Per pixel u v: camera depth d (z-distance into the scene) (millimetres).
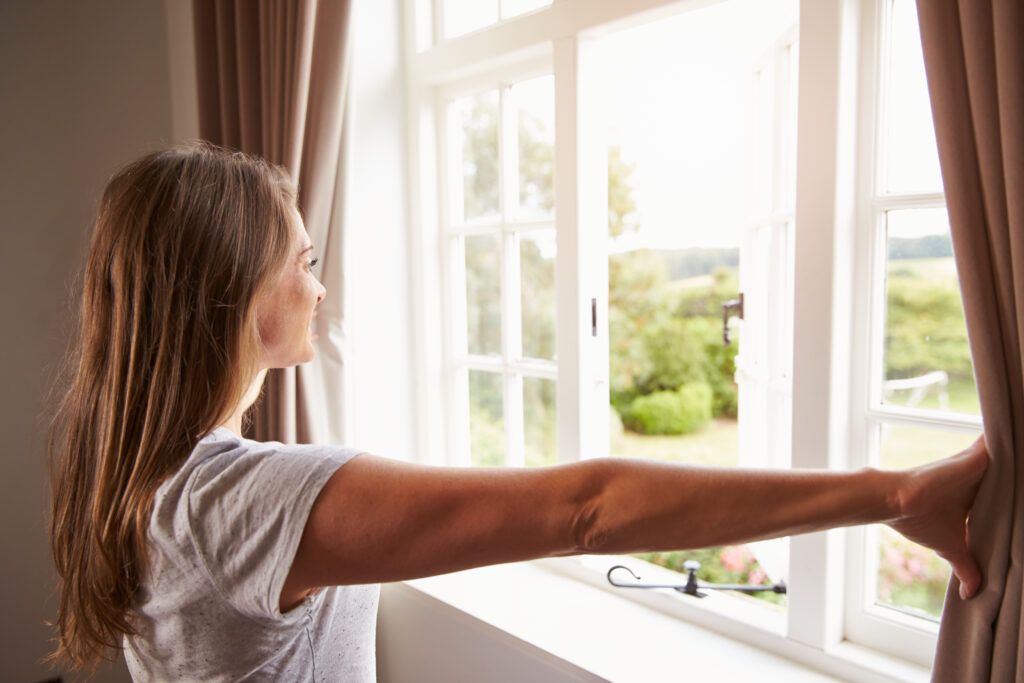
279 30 1499
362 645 854
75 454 713
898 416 1084
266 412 1640
